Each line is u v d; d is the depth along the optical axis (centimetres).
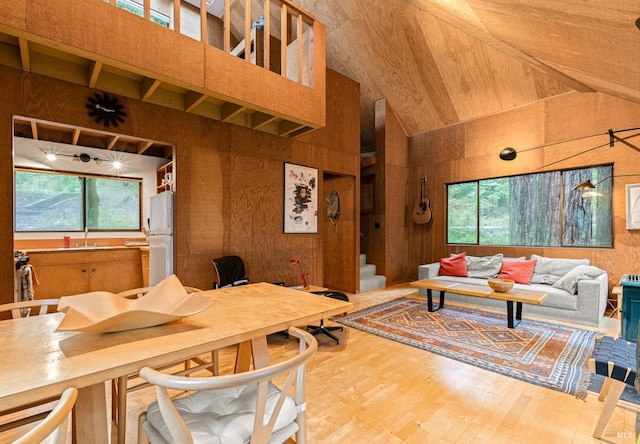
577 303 347
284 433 107
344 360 258
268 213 398
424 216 594
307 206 445
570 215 445
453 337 309
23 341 104
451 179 572
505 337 307
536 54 355
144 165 520
